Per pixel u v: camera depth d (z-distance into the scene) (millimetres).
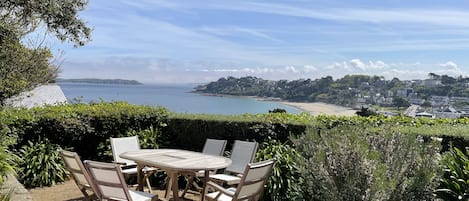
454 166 4738
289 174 5859
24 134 7336
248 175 4488
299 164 5137
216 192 5484
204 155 6238
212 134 7957
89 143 8484
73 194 6633
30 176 6926
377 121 7910
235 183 6000
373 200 3791
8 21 9711
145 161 5648
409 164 4285
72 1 10656
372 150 4320
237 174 6520
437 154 4516
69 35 10688
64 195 6566
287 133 7281
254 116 8141
